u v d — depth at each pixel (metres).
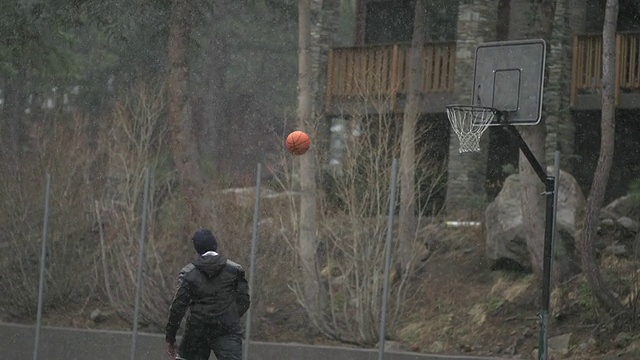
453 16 88.69
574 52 79.44
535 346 59.62
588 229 57.78
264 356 60.19
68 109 99.50
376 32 93.81
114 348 65.44
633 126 79.62
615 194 79.81
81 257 73.38
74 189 74.00
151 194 65.69
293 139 49.41
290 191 62.88
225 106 102.38
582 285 62.19
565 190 65.50
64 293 73.62
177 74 78.25
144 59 93.12
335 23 87.56
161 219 71.44
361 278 61.91
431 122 84.50
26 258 73.75
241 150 100.25
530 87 47.31
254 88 102.88
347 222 61.91
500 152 86.06
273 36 102.88
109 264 72.31
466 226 73.31
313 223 63.44
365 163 62.81
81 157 75.06
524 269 66.56
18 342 69.25
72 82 100.00
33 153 76.62
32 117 97.62
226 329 40.69
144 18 92.06
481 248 70.50
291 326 63.50
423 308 65.62
